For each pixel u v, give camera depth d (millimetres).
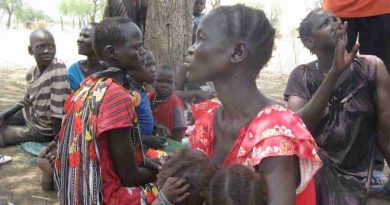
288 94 3240
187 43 5469
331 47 3037
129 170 2461
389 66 4195
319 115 2406
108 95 2375
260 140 1494
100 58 2609
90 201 2373
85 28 4355
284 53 10383
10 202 3811
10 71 10211
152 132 4117
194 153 1656
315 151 1512
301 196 1644
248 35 1557
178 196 1581
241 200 1411
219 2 9445
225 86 1604
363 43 4273
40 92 5035
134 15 5586
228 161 1611
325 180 2469
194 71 1607
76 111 2453
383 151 3238
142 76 3641
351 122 3137
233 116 1640
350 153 3176
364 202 2883
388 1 4035
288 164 1489
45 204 3791
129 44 2523
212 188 1462
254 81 1616
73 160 2430
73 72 4672
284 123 1498
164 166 1678
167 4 5348
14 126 5172
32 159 4754
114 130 2367
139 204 2529
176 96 4559
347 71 3123
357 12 4113
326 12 3084
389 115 3139
